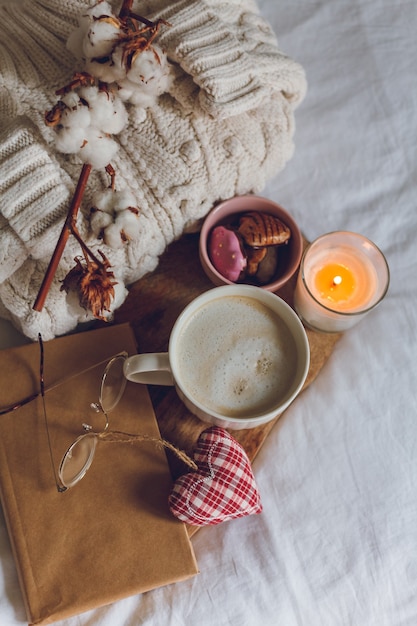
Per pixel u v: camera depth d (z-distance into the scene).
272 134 0.61
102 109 0.48
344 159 0.74
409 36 0.76
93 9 0.51
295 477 0.65
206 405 0.57
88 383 0.62
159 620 0.61
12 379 0.61
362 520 0.64
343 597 0.63
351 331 0.69
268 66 0.59
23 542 0.58
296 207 0.73
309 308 0.63
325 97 0.75
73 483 0.58
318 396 0.67
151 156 0.58
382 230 0.73
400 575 0.64
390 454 0.66
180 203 0.59
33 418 0.60
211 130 0.59
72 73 0.58
